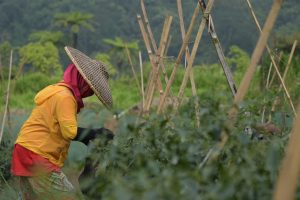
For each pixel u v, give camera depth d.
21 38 87.31
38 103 9.47
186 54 9.55
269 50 9.14
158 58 10.01
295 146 4.27
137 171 5.45
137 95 36.22
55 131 9.35
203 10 8.76
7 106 13.44
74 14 74.69
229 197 4.68
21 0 89.62
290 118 7.88
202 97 6.15
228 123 5.71
